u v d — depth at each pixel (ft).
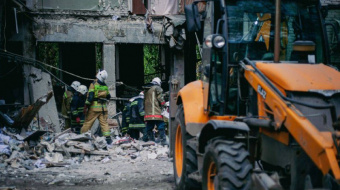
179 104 27.43
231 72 21.71
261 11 22.12
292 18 22.67
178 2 56.13
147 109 43.65
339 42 23.32
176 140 27.04
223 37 20.92
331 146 15.49
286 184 18.92
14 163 32.96
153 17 55.83
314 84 17.95
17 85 50.57
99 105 42.29
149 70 78.07
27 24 53.52
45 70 53.72
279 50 20.38
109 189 26.63
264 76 19.21
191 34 57.41
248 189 17.85
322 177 17.35
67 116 49.14
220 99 22.24
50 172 31.71
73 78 72.79
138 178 29.94
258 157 20.01
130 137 45.83
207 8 24.40
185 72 58.08
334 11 49.60
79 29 54.70
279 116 17.80
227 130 19.47
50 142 38.32
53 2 54.08
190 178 22.95
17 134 39.47
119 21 55.36
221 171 18.24
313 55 20.36
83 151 36.99
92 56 73.31
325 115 17.04
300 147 17.75
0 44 49.47
